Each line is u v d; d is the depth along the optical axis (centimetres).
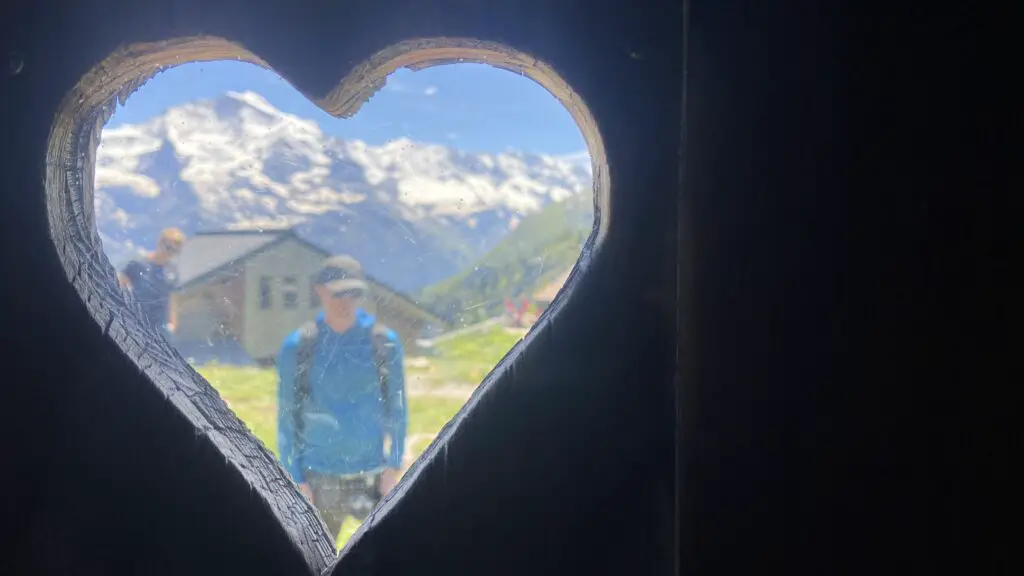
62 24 198
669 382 200
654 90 197
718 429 182
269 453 226
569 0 197
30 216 199
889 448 179
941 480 179
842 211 178
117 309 216
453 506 205
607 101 198
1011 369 177
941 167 177
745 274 180
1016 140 176
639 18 197
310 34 197
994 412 178
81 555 207
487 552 205
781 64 178
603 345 201
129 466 206
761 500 182
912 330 178
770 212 179
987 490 179
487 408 204
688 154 181
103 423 206
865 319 179
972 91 176
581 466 204
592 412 203
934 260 177
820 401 180
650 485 203
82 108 206
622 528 204
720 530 183
